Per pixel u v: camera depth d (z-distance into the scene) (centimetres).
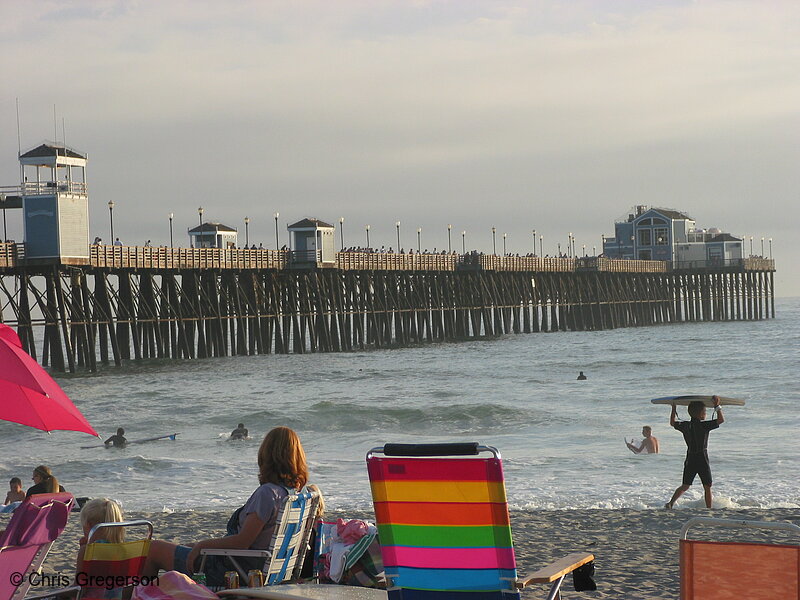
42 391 1046
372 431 4775
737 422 4381
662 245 18338
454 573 872
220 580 1017
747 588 838
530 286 15288
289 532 1030
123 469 3369
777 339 12369
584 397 5931
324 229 10550
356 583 1074
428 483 855
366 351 11100
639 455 3338
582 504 2514
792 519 2123
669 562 1661
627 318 16938
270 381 7425
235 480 3131
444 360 9600
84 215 8000
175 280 9369
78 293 8256
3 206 7875
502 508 844
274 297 10381
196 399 6116
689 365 8350
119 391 6719
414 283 12419
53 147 7788
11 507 2055
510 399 5888
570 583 1483
